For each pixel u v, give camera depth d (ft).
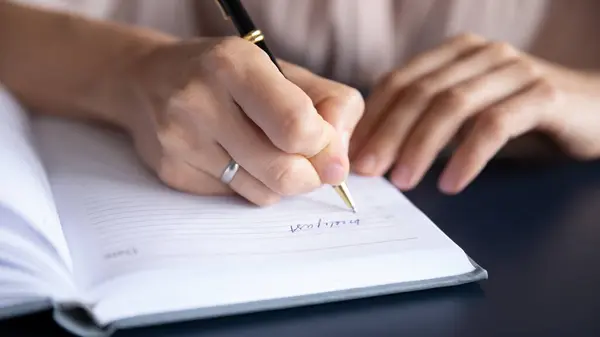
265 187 1.43
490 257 1.43
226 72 1.34
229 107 1.38
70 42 1.97
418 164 1.76
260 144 1.37
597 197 1.83
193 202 1.46
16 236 1.13
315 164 1.40
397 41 2.89
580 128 2.10
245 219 1.39
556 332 1.17
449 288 1.29
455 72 1.95
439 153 1.93
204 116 1.39
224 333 1.11
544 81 2.04
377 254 1.27
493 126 1.81
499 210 1.70
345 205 1.50
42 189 1.37
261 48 1.52
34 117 1.98
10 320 1.11
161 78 1.54
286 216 1.42
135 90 1.68
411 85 1.91
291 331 1.13
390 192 1.61
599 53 3.00
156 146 1.52
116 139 1.83
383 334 1.14
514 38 3.01
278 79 1.32
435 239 1.35
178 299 1.11
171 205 1.43
